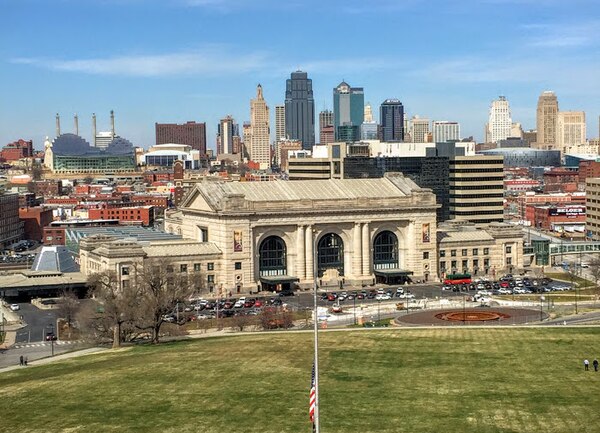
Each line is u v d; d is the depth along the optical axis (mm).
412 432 128500
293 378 160250
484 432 127875
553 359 172875
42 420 138750
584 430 128250
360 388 152625
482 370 164500
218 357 179875
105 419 138000
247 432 129625
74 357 193000
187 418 137125
